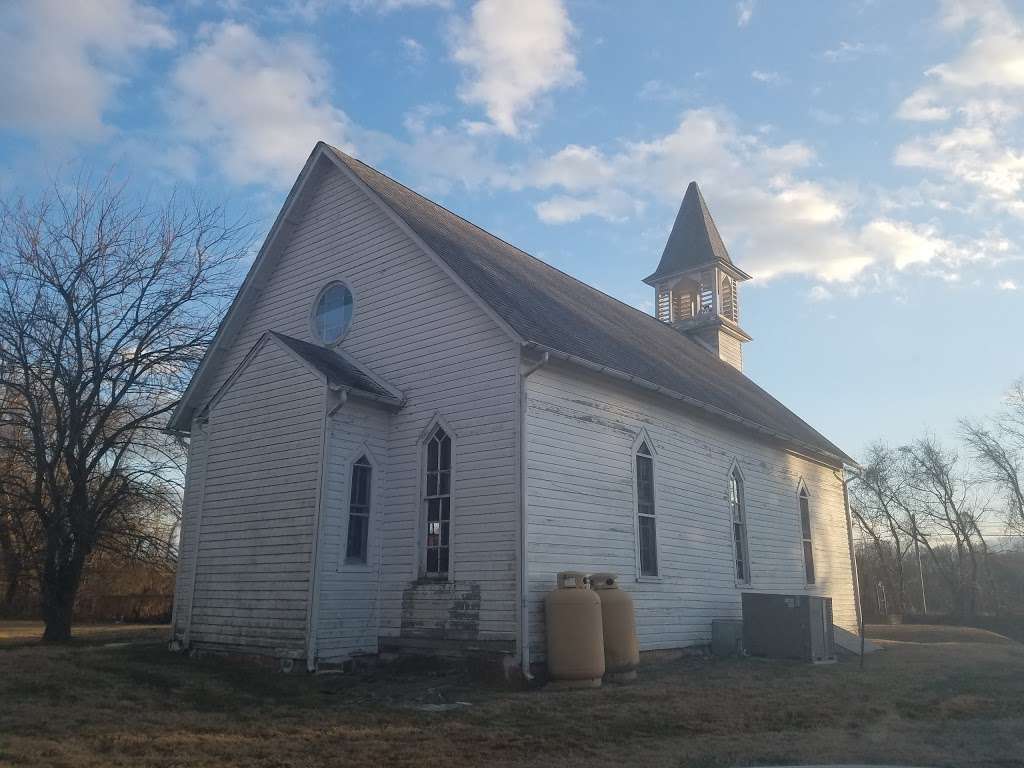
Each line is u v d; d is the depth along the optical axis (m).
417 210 18.69
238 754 8.08
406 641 14.53
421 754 8.12
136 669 13.10
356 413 15.32
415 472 15.32
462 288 15.23
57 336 20.06
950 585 51.19
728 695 11.88
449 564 14.40
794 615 17.06
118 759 7.70
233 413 16.50
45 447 19.98
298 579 14.27
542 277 21.91
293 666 13.80
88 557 23.66
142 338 21.14
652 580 16.58
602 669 13.17
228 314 19.16
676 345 27.28
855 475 39.72
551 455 14.59
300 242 18.95
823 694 12.03
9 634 24.11
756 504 21.66
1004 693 12.38
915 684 13.23
